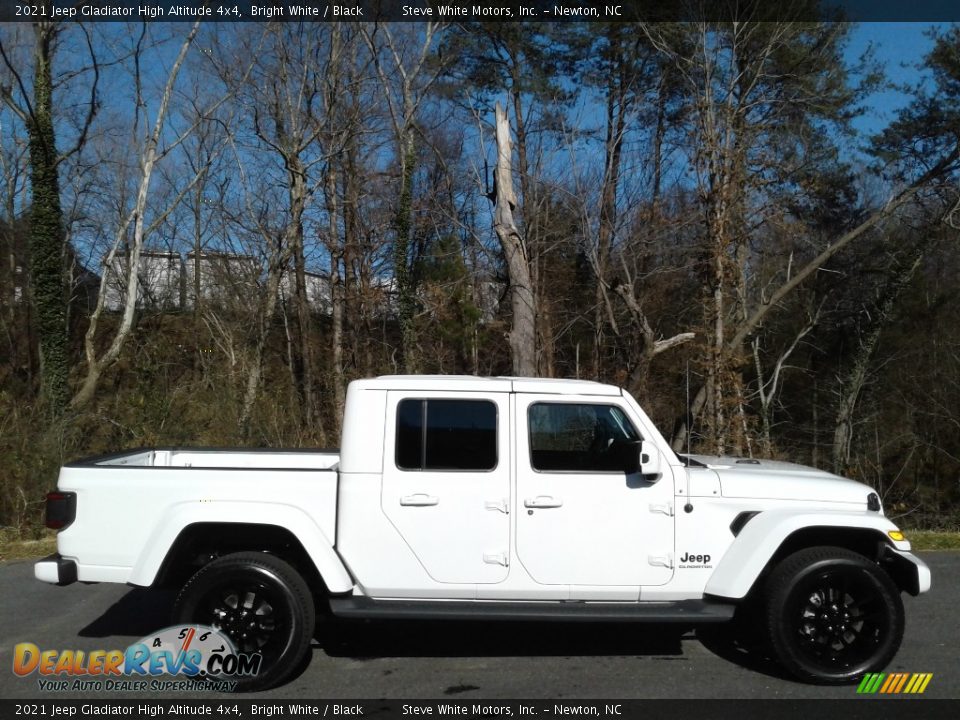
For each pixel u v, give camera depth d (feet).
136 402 49.70
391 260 78.64
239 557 16.58
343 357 71.82
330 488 16.85
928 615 21.13
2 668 17.46
